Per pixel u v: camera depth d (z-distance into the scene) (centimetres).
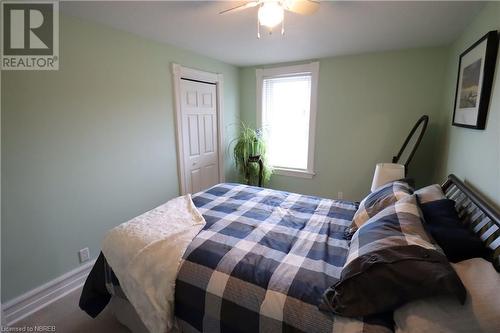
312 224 176
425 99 281
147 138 263
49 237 193
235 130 399
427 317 82
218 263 126
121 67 229
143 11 184
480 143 156
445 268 87
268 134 389
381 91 301
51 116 186
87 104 207
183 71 291
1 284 170
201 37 244
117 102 230
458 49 226
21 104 170
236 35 238
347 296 94
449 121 237
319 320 96
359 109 316
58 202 196
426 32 222
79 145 205
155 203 281
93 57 207
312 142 353
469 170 175
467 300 81
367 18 193
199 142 335
